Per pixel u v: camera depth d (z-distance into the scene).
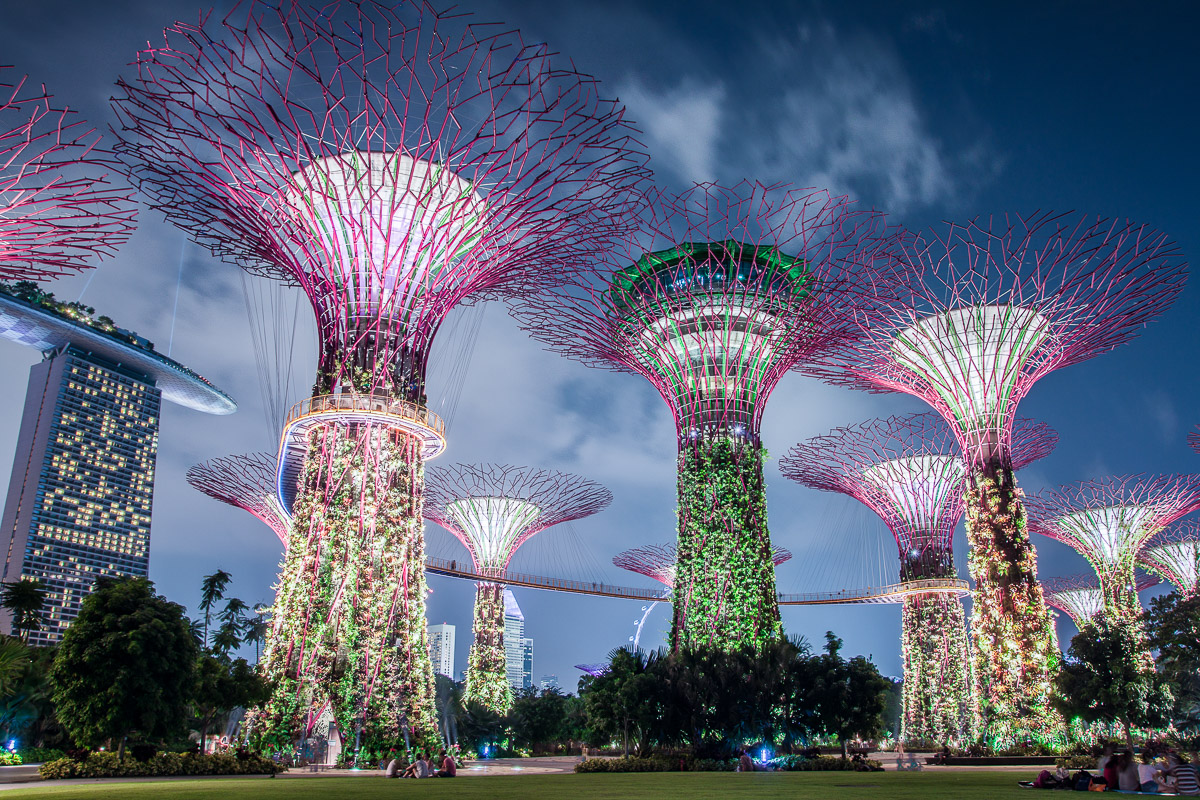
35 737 49.97
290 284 37.34
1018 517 44.16
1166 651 38.06
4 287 189.25
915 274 43.31
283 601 32.53
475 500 70.75
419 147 29.33
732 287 44.72
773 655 40.75
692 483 45.59
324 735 34.38
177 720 27.95
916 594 59.66
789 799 16.27
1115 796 16.88
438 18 24.97
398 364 33.41
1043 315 43.62
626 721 40.34
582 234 33.59
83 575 191.38
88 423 198.75
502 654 69.00
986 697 42.72
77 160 20.58
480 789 20.05
